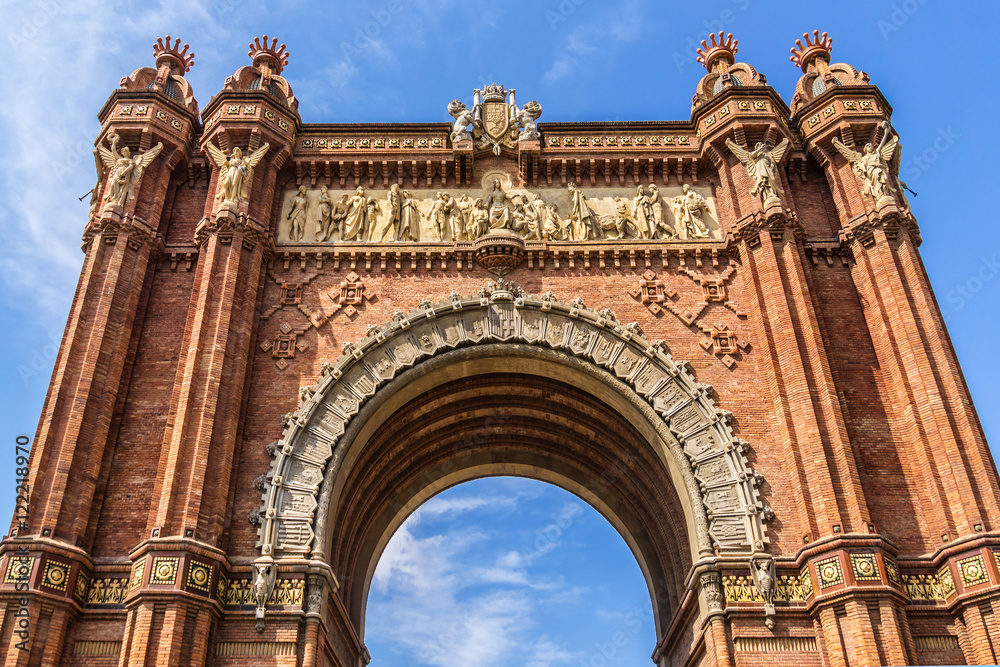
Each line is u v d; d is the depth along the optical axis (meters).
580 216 35.97
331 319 33.16
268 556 27.48
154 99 35.84
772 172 34.72
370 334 32.50
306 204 36.09
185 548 26.09
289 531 28.41
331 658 30.86
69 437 28.36
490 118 38.09
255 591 26.69
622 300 33.94
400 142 37.34
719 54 39.91
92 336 30.55
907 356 30.86
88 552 27.56
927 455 29.12
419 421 36.16
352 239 35.16
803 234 33.94
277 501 28.80
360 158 36.75
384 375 31.86
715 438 30.56
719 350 32.53
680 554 33.72
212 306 31.47
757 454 30.20
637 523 39.00
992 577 25.64
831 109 36.12
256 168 35.41
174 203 35.66
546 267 34.72
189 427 28.72
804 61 39.47
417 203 36.41
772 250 33.06
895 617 25.41
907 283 32.22
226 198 33.81
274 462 29.52
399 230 35.56
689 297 33.94
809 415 29.39
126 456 29.70
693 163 37.09
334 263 34.47
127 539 28.17
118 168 34.09
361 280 34.16
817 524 27.91
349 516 35.12
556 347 32.78
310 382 31.62
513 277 34.53
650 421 31.41
